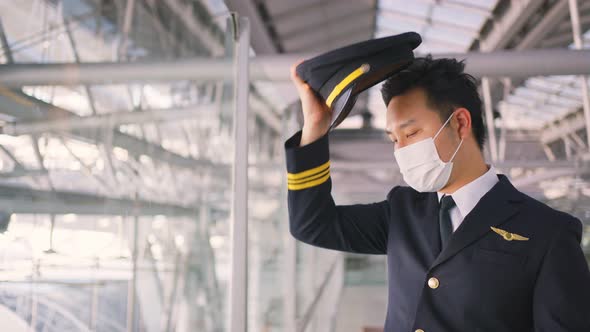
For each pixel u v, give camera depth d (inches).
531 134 556.7
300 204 60.4
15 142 45.1
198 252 99.0
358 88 54.6
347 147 538.6
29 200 46.7
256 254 251.9
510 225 51.7
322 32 338.6
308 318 227.3
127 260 69.1
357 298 546.3
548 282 48.3
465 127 54.3
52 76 51.1
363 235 65.1
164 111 86.0
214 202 108.7
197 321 97.7
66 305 52.9
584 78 277.0
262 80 135.8
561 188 482.6
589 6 277.4
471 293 50.6
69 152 54.0
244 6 181.5
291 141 61.1
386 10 345.1
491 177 56.4
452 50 397.7
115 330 65.3
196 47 104.4
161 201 82.3
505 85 463.2
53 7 52.0
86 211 57.7
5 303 43.8
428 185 55.4
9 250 44.3
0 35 43.3
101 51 63.4
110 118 65.1
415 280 55.9
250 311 243.8
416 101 54.4
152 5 82.4
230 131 113.2
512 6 297.0
